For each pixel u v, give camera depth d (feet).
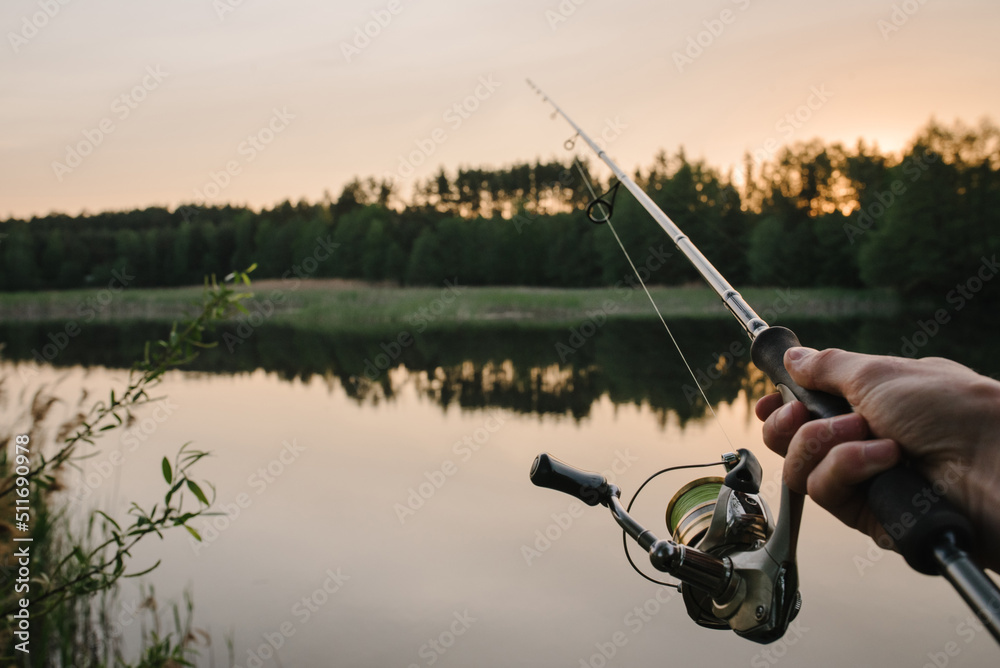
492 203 245.04
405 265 183.32
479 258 180.55
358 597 12.78
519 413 27.09
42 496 11.51
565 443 21.99
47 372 39.01
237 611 12.40
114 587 12.26
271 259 198.80
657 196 142.41
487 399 30.58
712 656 10.82
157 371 7.06
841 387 2.40
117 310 124.06
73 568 10.99
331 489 18.67
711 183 142.31
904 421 2.15
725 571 2.94
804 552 13.93
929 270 107.24
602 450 20.99
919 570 1.98
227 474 20.06
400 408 29.22
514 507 17.21
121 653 11.02
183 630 11.66
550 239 177.47
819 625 11.39
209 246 206.39
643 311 96.43
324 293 119.96
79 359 48.83
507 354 47.78
